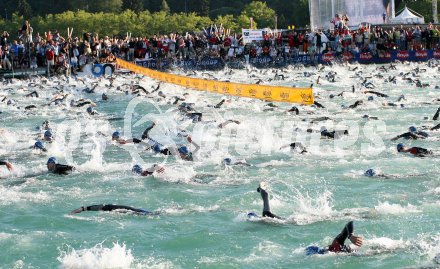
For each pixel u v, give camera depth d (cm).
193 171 1819
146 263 1154
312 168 1820
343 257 1136
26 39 5116
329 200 1510
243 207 1477
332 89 3734
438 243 1188
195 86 3322
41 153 2144
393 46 5075
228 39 5131
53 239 1291
